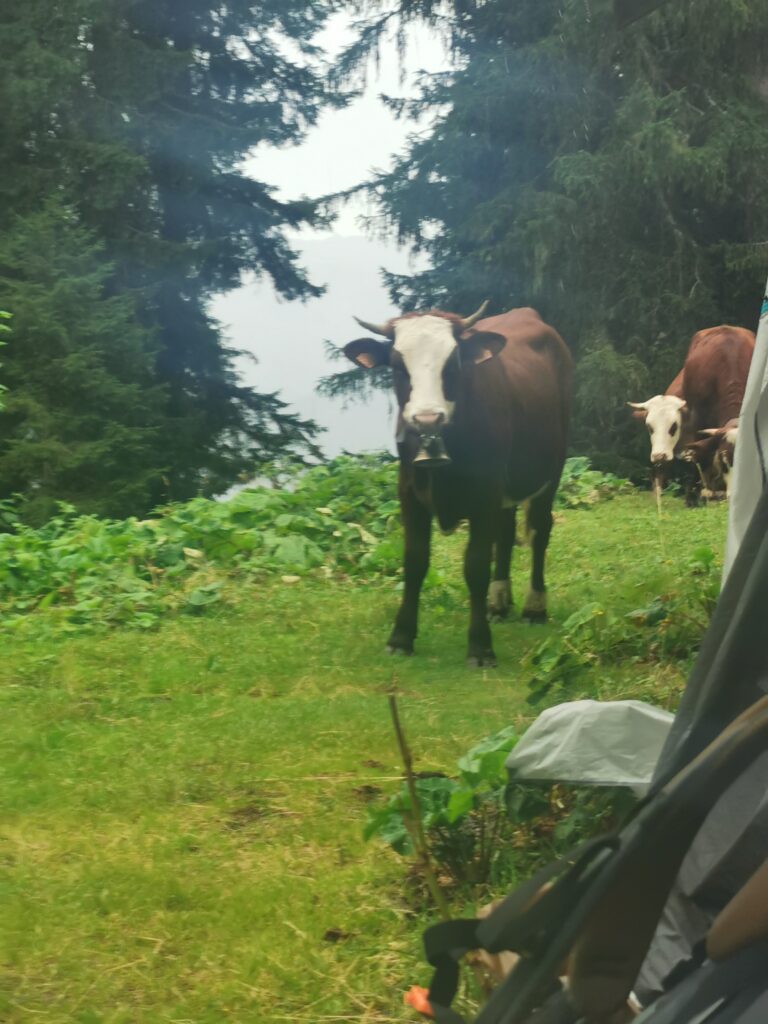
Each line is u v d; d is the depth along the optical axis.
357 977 3.24
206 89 26.75
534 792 3.59
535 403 8.01
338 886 3.82
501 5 27.81
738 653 1.75
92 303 19.36
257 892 3.77
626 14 3.17
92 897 3.75
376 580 9.38
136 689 6.42
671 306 23.09
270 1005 3.13
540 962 1.45
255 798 4.70
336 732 5.50
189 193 24.52
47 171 21.41
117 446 18.83
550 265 23.92
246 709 5.95
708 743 1.78
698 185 22.97
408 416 6.73
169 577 9.16
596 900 1.41
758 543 1.94
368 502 11.65
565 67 24.33
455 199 27.12
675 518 12.56
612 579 8.87
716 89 24.16
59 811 4.57
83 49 21.83
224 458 23.47
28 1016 3.08
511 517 8.46
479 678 6.68
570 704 3.35
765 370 2.82
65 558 9.02
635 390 22.14
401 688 6.48
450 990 1.61
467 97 25.25
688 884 1.97
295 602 8.48
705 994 1.42
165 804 4.66
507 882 3.65
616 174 22.94
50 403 18.69
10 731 5.57
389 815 3.72
